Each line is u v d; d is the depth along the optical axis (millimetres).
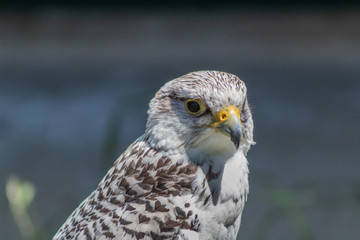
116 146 7672
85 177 14609
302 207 11344
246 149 6211
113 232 5664
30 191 7250
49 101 19922
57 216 12602
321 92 20969
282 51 27250
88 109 19094
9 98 20219
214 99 5859
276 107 19484
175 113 5934
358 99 20094
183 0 31812
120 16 30719
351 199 12445
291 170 14844
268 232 12047
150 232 5688
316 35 28922
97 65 24859
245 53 27016
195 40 28734
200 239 5883
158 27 30031
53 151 16125
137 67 24547
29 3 30266
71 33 29266
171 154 5934
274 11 31125
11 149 16156
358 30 29156
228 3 31672
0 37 28641
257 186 11586
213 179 5934
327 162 15242
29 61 25531
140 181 5898
